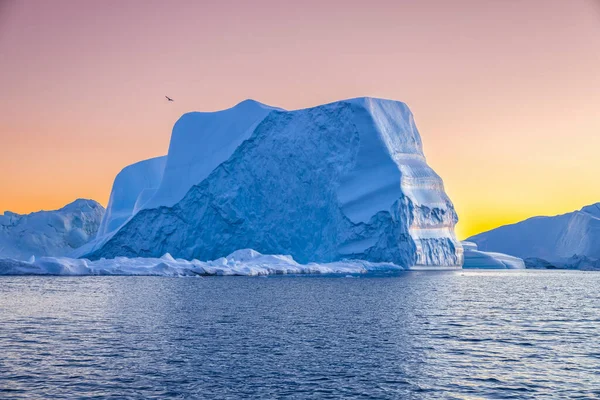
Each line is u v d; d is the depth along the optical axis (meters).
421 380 26.62
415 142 162.50
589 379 26.84
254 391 24.88
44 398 23.73
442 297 70.38
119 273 121.19
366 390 25.09
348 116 156.25
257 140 158.38
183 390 24.97
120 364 29.38
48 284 92.44
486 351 33.06
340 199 147.75
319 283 98.06
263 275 127.06
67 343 34.91
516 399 23.88
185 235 157.12
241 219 152.75
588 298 73.00
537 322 46.31
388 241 142.25
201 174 160.62
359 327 42.34
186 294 72.25
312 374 27.66
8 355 31.31
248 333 39.16
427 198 151.12
